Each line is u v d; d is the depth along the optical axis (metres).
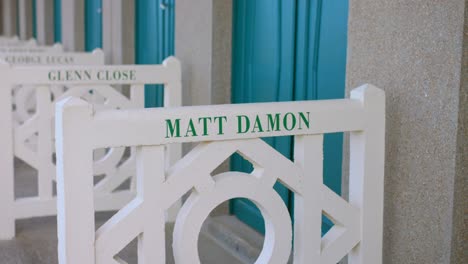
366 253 2.92
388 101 2.99
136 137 2.42
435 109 2.77
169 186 2.49
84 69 4.44
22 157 4.44
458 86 2.67
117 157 4.66
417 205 2.89
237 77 4.66
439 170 2.78
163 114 2.45
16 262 3.90
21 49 7.58
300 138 2.77
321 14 3.88
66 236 2.36
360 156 2.89
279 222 2.70
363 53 3.12
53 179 4.54
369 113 2.86
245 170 4.60
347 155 3.28
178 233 2.54
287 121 2.69
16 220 4.72
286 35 4.17
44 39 10.72
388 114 3.00
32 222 4.68
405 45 2.89
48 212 4.51
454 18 2.67
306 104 2.74
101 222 4.70
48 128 4.46
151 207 2.47
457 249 2.77
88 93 5.60
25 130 4.43
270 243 2.72
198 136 2.51
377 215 2.92
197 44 4.77
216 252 4.13
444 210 2.77
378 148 2.89
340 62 3.72
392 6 2.94
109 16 7.18
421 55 2.82
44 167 4.49
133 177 4.71
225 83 4.68
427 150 2.83
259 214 4.30
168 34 6.04
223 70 4.65
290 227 2.72
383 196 2.95
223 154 2.58
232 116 2.57
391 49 2.96
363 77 3.13
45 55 6.09
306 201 2.78
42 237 4.34
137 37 6.86
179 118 2.47
